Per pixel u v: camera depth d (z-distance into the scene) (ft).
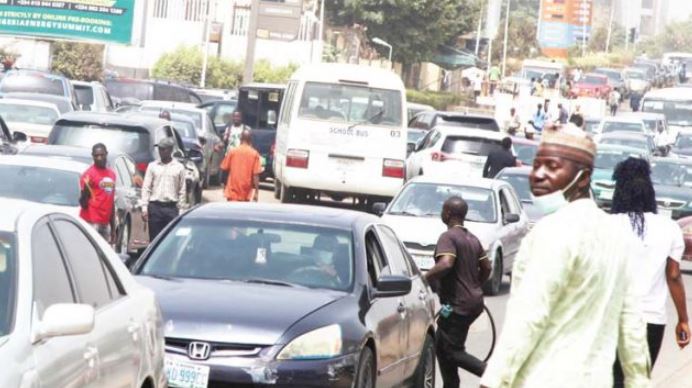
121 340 32.04
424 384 51.85
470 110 419.95
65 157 89.15
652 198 42.19
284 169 132.67
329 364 41.78
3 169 78.18
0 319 27.07
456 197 52.90
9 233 28.89
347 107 132.16
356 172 131.75
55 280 29.66
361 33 423.23
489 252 90.99
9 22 272.31
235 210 49.73
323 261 46.80
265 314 42.70
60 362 27.61
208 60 355.77
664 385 60.90
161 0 374.22
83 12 271.90
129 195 87.10
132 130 104.88
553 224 25.08
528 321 24.63
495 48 636.07
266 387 41.55
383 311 46.06
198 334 42.04
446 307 52.21
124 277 34.76
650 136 223.71
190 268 46.80
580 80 433.48
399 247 52.42
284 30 208.23
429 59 435.12
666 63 516.73
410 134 188.34
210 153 150.71
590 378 24.95
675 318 87.10
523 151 163.32
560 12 604.90
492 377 24.68
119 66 371.76
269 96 164.86
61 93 159.02
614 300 25.49
